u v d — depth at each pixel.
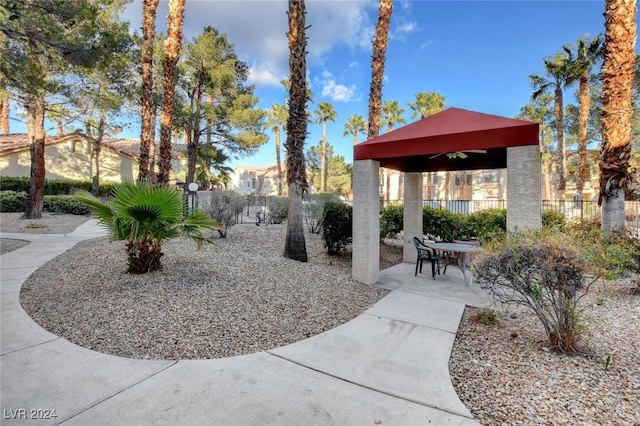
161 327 3.71
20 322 3.84
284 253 7.82
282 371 2.87
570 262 3.03
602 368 2.93
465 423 2.23
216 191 12.18
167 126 11.14
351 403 2.43
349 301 4.91
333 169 48.91
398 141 5.71
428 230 9.67
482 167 7.70
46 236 10.60
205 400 2.42
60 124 15.91
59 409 2.29
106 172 23.44
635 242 5.68
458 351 3.33
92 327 3.69
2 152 19.47
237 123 20.16
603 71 7.22
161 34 17.27
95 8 8.33
